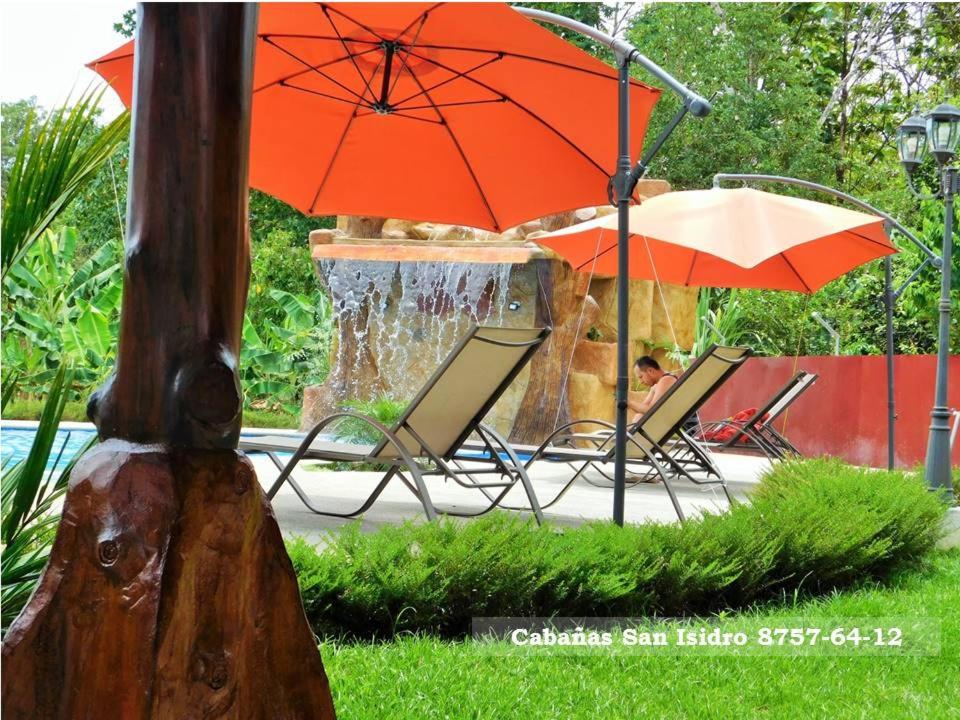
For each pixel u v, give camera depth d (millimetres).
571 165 6559
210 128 1689
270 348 18734
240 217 1747
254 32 1744
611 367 12492
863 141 26594
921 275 13930
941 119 8711
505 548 4094
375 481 8383
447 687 3174
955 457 12727
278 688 1824
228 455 1758
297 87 6398
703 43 22438
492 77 5930
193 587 1696
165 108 1680
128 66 5449
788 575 5207
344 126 6715
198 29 1682
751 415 11711
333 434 10531
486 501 7469
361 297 13281
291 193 7266
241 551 1747
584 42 25797
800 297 18828
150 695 1639
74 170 2645
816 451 15039
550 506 7258
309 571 3709
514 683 3307
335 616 3830
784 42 26469
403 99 6332
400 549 4000
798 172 22562
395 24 5367
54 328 16141
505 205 7070
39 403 15469
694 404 7836
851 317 19469
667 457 7320
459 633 4012
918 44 25500
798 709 3293
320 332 18031
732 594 4883
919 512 6316
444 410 5777
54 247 17688
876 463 14148
